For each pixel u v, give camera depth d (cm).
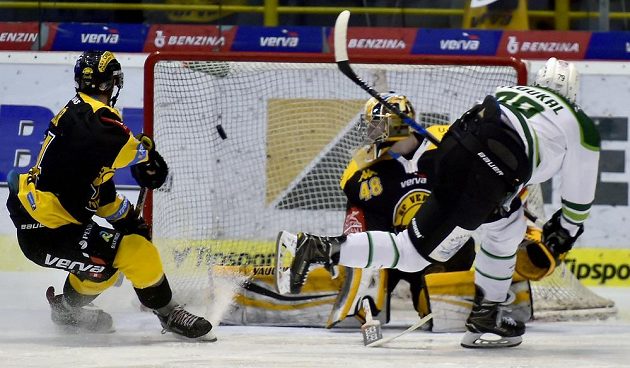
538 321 1397
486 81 1577
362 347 1070
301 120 1645
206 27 1973
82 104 1066
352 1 2022
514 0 1998
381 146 1280
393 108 1007
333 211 1644
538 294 1445
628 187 1802
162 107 1555
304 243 927
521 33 1956
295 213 1639
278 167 1630
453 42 1962
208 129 1598
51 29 1966
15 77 1858
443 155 942
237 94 1617
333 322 1264
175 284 1446
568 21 2000
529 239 1114
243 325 1330
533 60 1922
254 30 1975
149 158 1120
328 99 1652
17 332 1188
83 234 1066
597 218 1791
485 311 1051
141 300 1101
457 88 1591
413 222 953
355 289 1266
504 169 927
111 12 1991
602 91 1830
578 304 1437
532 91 989
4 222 1792
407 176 1277
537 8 2003
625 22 1997
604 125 1827
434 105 1603
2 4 1991
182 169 1582
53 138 1057
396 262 952
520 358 959
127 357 939
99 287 1156
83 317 1186
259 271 1343
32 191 1054
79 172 1045
